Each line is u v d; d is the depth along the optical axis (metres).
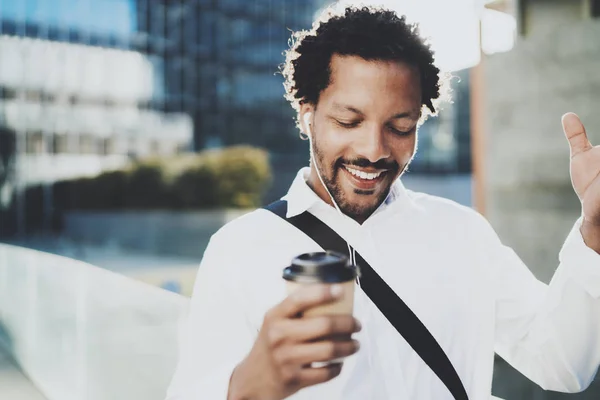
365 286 1.23
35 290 6.24
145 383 3.22
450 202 1.44
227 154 19.08
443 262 1.30
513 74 5.88
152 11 25.88
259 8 28.47
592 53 5.20
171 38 26.38
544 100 5.61
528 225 5.77
